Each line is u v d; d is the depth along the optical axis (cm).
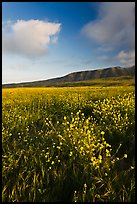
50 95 1678
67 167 485
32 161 511
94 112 929
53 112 1021
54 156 562
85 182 434
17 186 428
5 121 799
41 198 400
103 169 476
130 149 592
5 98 1496
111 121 789
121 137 668
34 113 953
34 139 675
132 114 821
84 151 527
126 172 478
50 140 659
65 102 1235
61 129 732
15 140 667
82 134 620
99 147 577
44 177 458
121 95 1496
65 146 592
